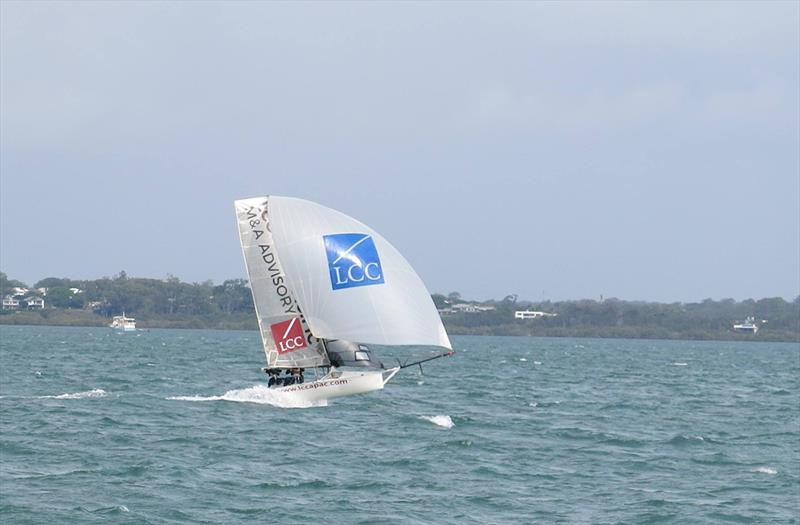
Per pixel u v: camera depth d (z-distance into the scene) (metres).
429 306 64.62
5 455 46.06
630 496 41.94
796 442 60.75
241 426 57.19
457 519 36.88
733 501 41.72
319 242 63.97
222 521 35.28
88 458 45.94
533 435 58.34
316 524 35.31
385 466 46.25
